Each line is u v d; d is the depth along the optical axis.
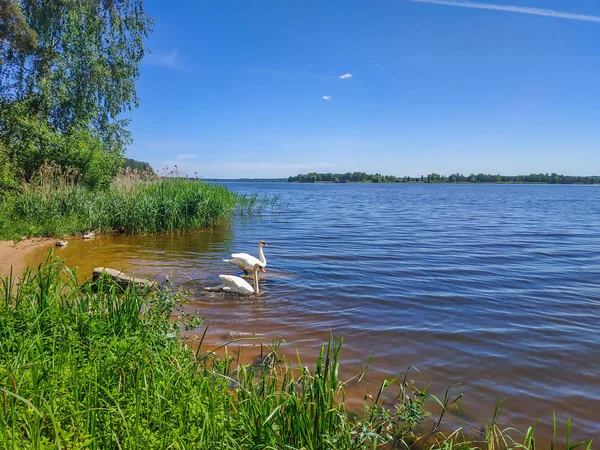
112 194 18.92
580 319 7.53
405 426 4.10
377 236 18.14
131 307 4.73
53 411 2.78
